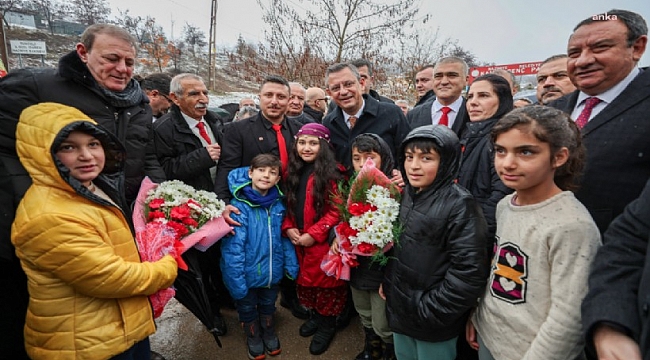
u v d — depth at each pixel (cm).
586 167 158
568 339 109
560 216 115
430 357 162
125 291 132
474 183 193
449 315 144
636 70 160
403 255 161
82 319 129
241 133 244
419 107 320
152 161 233
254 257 214
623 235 98
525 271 122
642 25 152
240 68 934
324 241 218
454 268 144
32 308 127
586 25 160
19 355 167
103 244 129
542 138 114
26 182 148
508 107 197
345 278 194
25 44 841
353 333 249
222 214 208
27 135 125
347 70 257
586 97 172
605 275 96
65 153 130
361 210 180
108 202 138
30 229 119
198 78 253
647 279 84
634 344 85
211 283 259
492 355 136
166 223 176
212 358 222
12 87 160
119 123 192
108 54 175
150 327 149
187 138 246
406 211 166
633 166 149
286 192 227
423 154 151
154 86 378
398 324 166
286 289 272
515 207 130
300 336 244
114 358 141
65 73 169
